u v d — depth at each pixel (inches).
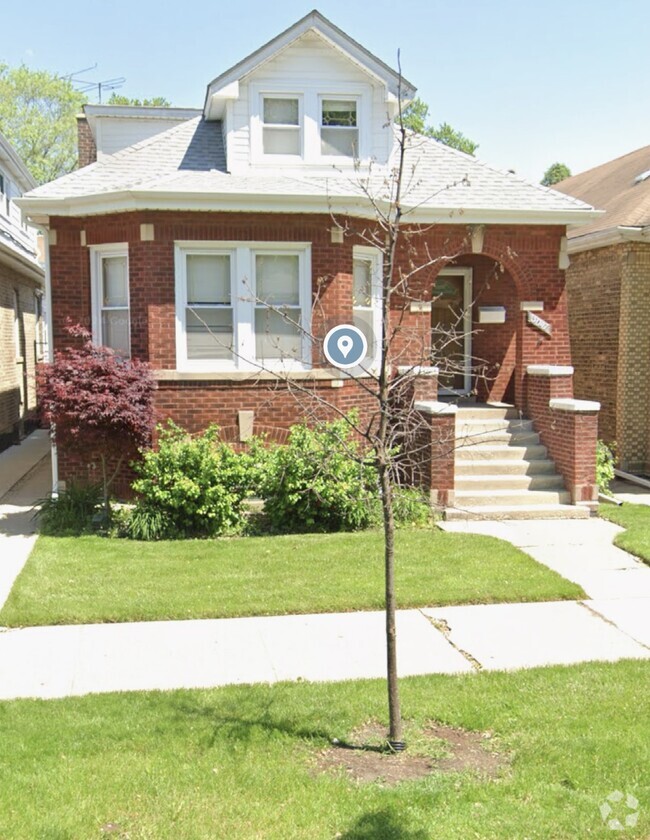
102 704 204.4
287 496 381.7
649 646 251.8
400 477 434.0
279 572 318.7
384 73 467.2
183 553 345.1
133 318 432.8
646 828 151.1
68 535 379.2
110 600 285.4
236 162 459.5
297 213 429.7
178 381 428.5
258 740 185.5
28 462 617.3
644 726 191.9
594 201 671.8
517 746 183.2
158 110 582.6
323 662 238.1
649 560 342.6
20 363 778.2
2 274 686.5
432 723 196.9
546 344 498.3
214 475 380.8
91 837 147.8
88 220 443.8
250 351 438.3
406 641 254.8
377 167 474.0
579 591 301.1
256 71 456.1
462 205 469.4
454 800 160.7
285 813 155.8
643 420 556.1
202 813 155.3
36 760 174.6
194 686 219.5
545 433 469.7
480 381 543.2
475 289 543.2
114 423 378.9
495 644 253.0
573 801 159.8
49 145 1696.6
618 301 552.1
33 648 247.8
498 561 336.5
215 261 437.7
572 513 430.3
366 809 157.4
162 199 415.2
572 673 226.2
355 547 354.0
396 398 260.1
